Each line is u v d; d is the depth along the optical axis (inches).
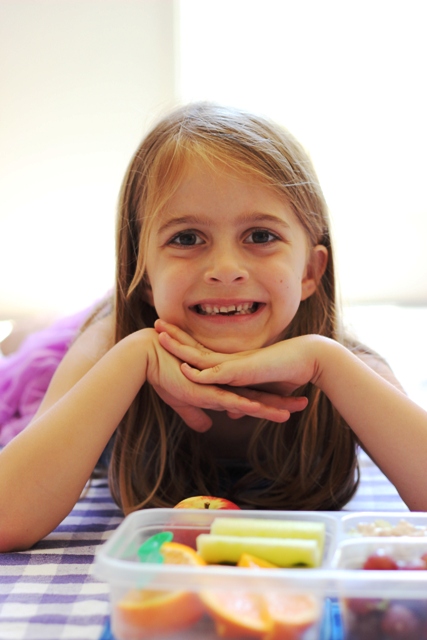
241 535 24.0
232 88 90.7
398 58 90.4
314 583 20.5
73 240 91.7
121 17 88.4
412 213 91.1
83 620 23.9
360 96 91.3
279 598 20.7
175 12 88.0
